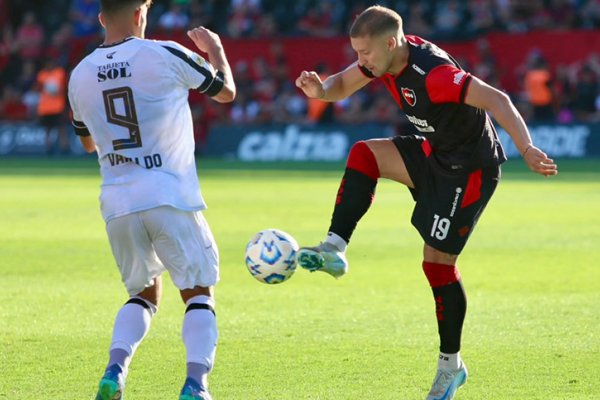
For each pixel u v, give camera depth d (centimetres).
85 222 5175
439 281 2064
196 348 1858
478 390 2150
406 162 2100
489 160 2041
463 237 2053
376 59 1977
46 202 6209
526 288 3362
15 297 3186
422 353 2481
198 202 1917
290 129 11119
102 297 3194
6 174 8662
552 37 11788
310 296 3247
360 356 2448
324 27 12669
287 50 12238
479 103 1927
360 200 2103
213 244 1944
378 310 3020
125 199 1877
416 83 1983
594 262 3912
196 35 2023
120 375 1839
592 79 11300
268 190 7069
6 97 12294
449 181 2042
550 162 1875
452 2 12312
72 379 2222
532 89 11088
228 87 1977
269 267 2020
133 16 1950
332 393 2123
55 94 11294
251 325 2802
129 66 1891
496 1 12431
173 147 1906
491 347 2541
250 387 2167
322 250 2028
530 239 4575
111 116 1892
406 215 5584
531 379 2234
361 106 11350
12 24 13612
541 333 2694
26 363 2359
